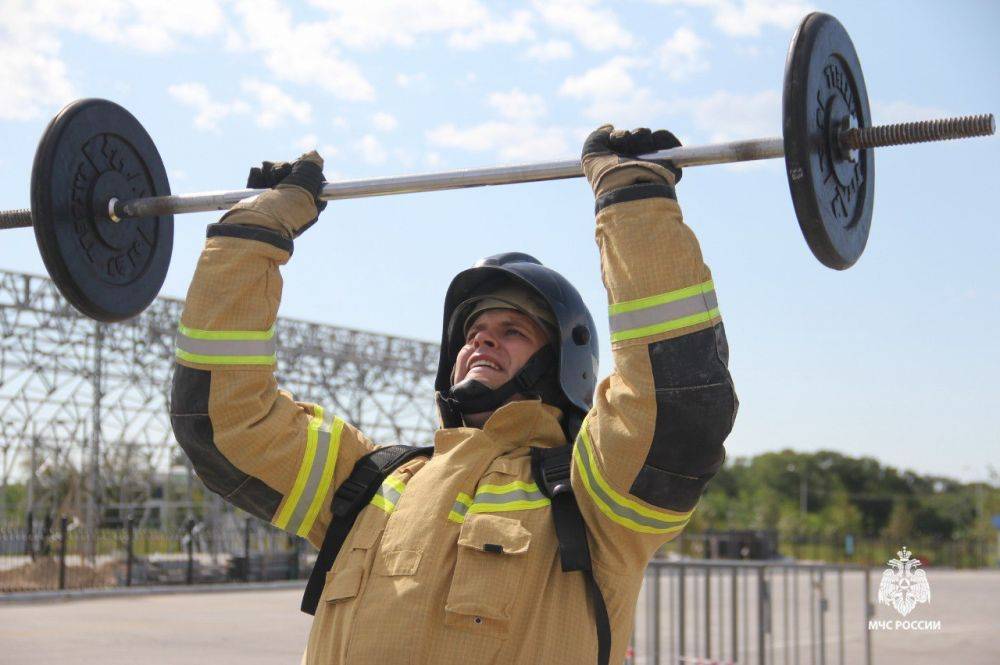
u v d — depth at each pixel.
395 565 2.59
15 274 25.80
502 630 2.45
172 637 13.77
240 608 18.39
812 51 2.59
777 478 119.69
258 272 2.97
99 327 27.91
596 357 3.22
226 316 2.92
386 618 2.51
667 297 2.44
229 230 3.00
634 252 2.48
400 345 34.25
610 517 2.50
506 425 2.85
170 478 32.31
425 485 2.73
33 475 27.48
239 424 2.87
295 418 2.98
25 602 19.17
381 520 2.75
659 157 2.75
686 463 2.43
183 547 31.16
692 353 2.41
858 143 2.77
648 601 9.92
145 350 28.97
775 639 14.62
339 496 2.87
